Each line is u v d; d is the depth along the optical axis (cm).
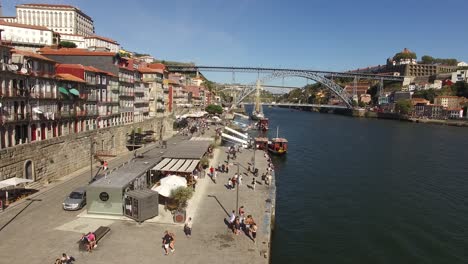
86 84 5928
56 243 2733
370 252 3641
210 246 2781
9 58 4144
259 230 3134
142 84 8931
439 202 5372
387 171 7412
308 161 8300
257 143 9281
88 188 3303
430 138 13638
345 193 5697
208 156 6425
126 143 7494
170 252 2655
